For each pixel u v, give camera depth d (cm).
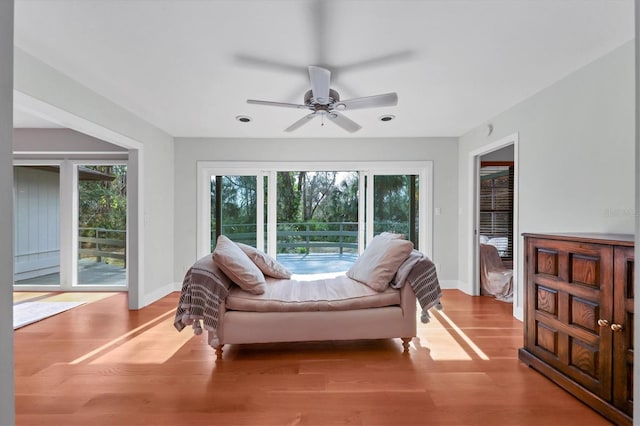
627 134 210
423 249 460
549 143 276
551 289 198
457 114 352
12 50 74
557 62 234
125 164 430
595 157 232
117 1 166
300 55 222
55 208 441
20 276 435
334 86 274
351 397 184
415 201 468
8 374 72
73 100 262
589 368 171
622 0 166
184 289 231
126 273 432
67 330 287
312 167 455
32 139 408
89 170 435
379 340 267
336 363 226
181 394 187
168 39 203
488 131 367
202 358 234
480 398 182
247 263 255
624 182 212
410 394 186
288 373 211
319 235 475
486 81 266
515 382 198
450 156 452
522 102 311
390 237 287
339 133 434
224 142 450
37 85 229
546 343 202
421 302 237
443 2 168
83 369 216
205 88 280
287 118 366
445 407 174
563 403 176
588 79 237
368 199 466
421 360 229
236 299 237
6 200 72
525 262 222
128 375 208
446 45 210
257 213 463
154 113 348
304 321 237
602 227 227
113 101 312
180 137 446
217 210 462
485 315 329
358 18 181
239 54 221
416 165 453
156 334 279
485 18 181
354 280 285
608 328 161
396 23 186
